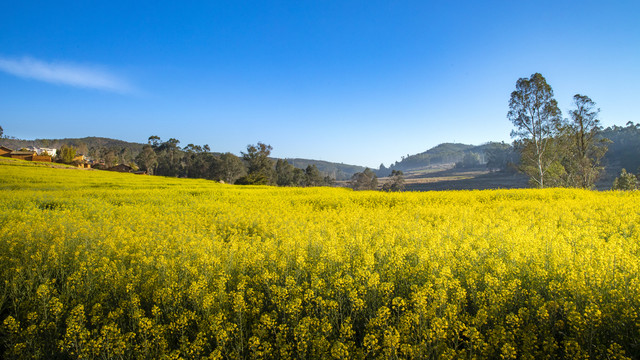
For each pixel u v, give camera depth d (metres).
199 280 5.86
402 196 21.39
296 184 128.75
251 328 4.71
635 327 4.11
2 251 7.76
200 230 11.29
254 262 6.84
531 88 39.72
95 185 35.75
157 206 18.08
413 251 7.36
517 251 7.03
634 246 7.61
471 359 3.73
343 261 7.07
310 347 4.25
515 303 4.96
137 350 4.24
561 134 40.22
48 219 12.81
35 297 5.32
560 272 5.56
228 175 115.38
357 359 3.89
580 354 3.65
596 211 13.71
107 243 8.35
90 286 6.02
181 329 4.59
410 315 4.37
